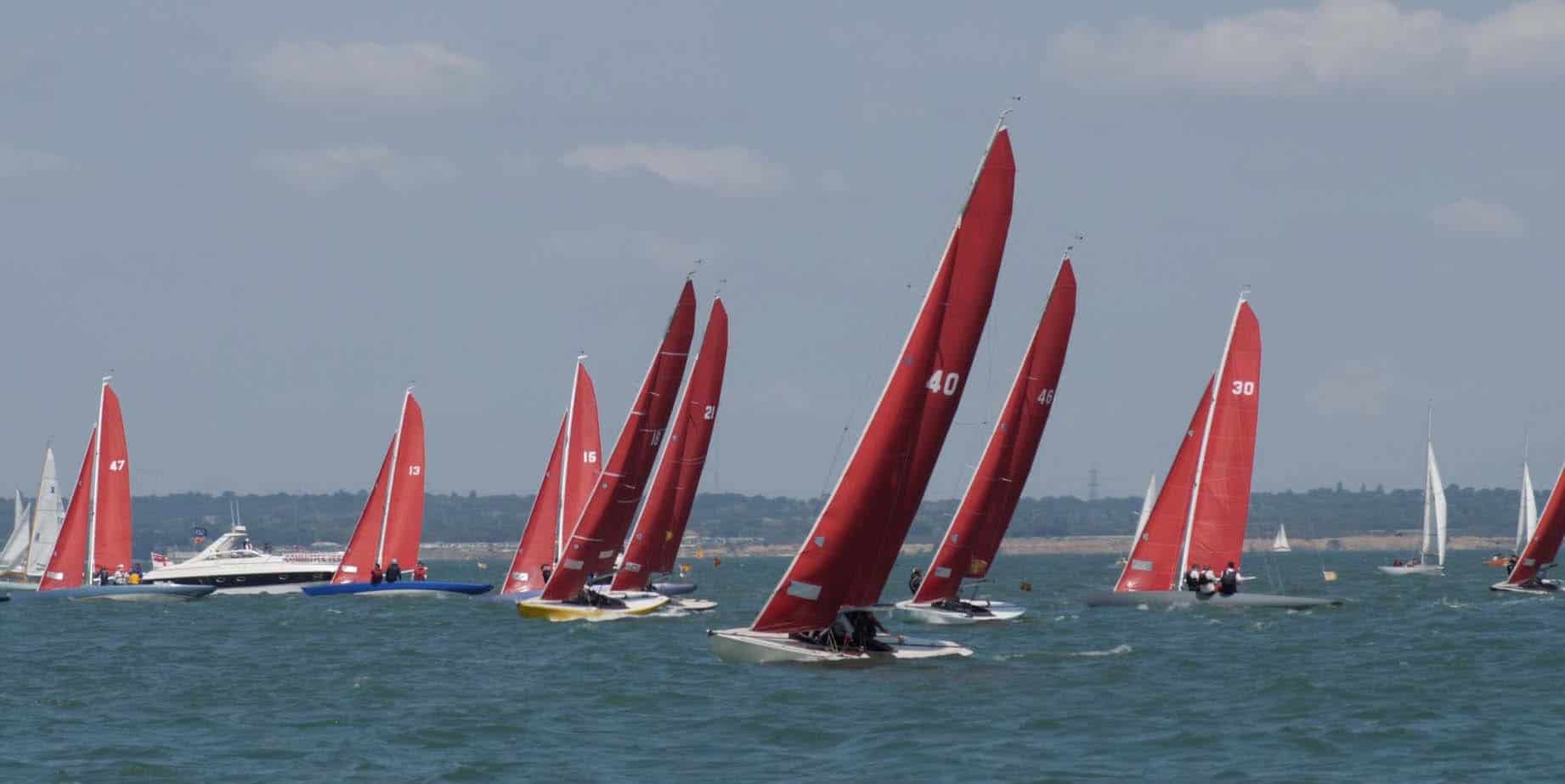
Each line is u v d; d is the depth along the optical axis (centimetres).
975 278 17575
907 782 12344
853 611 17988
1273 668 18700
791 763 13062
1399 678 17888
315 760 13512
